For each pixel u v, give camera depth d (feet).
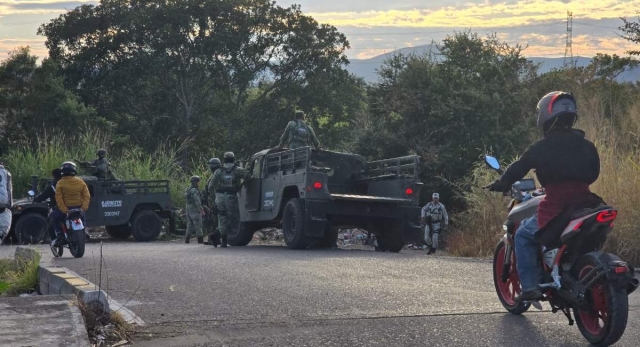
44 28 177.37
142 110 173.27
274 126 176.04
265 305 24.84
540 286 20.67
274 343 19.36
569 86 96.58
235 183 60.85
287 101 181.47
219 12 171.22
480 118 98.32
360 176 62.08
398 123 105.29
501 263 23.97
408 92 102.32
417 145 100.53
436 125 101.50
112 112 172.76
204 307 24.49
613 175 42.96
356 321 22.04
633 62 97.35
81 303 20.92
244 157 173.17
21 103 139.95
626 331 20.89
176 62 171.32
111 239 82.94
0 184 46.80
